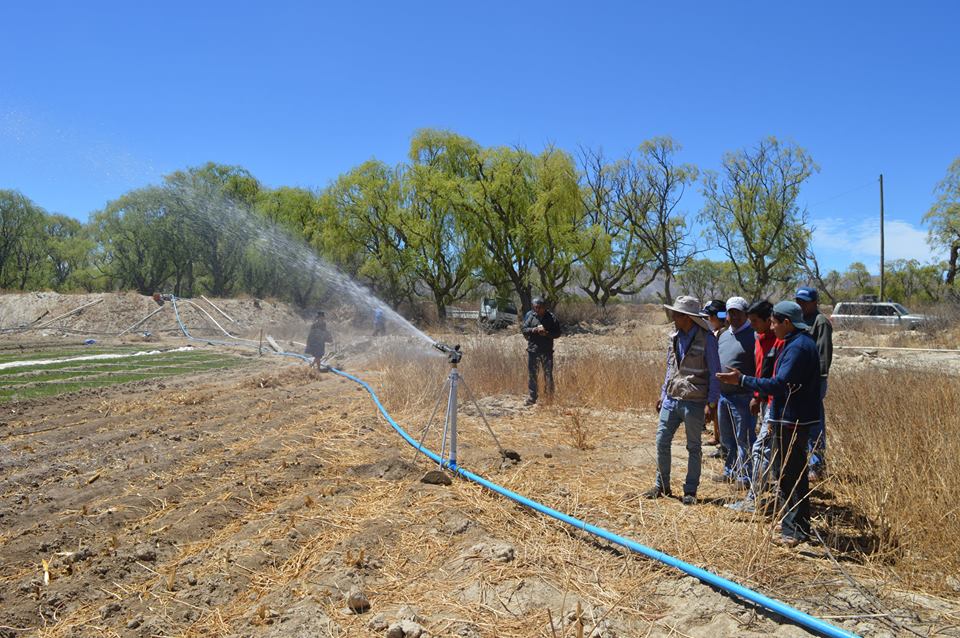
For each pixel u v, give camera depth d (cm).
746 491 588
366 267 3919
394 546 462
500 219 3853
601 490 594
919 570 416
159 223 4516
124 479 607
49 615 365
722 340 637
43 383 1263
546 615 372
